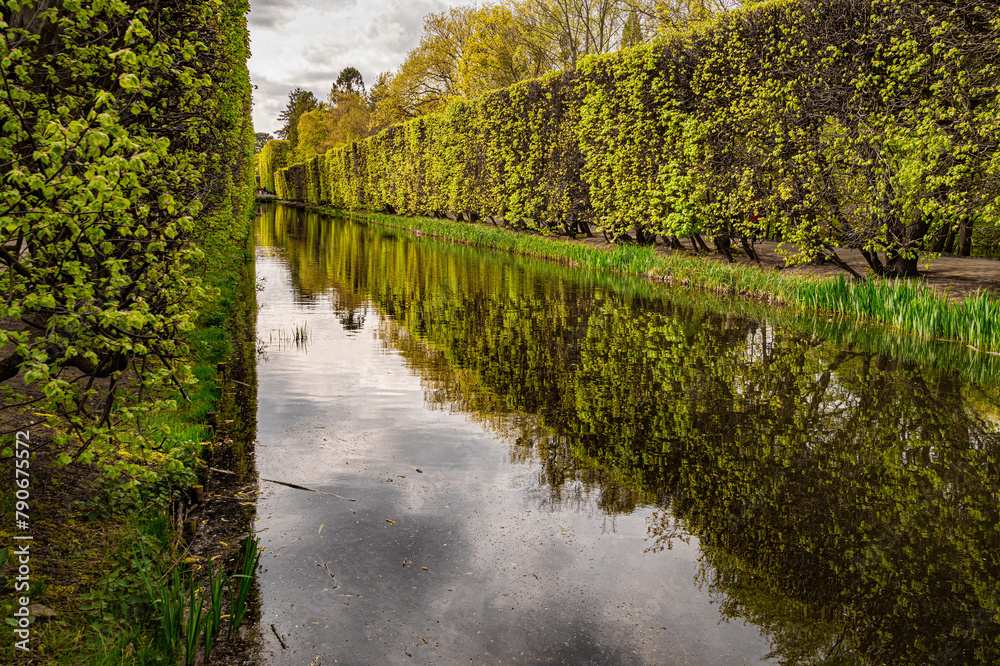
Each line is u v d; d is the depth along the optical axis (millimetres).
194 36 4215
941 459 4891
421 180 34469
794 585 3332
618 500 4270
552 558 3559
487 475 4641
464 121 28109
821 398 6340
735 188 13523
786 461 4887
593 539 3770
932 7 9891
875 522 3959
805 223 11539
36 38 2945
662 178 15383
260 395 6492
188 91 4527
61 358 3045
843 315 10719
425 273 17078
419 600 3152
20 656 2562
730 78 13648
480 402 6344
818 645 2863
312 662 2713
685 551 3646
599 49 32906
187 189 4707
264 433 5422
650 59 15523
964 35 9445
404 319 10859
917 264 11672
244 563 3336
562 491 4398
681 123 14844
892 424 5613
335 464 4805
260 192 104500
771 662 2744
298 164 79062
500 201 25031
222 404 6117
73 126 2443
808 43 11766
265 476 4574
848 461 4852
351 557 3529
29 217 2537
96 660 2621
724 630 2961
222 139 9867
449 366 7758
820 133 11406
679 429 5562
